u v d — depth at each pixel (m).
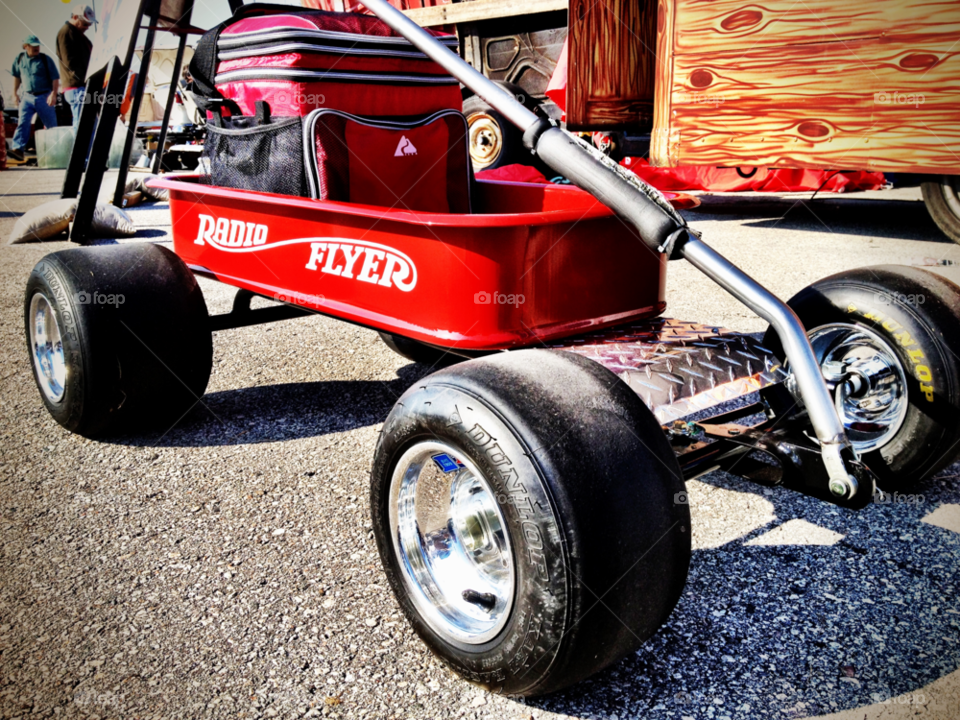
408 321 2.04
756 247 5.52
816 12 3.02
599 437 1.34
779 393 2.04
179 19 6.00
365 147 2.52
